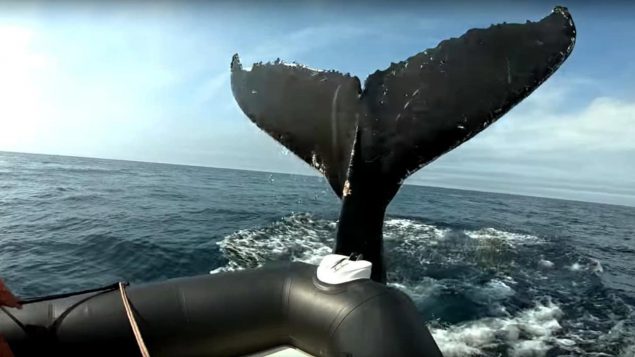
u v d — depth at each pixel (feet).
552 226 67.41
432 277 28.30
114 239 36.19
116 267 29.73
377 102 11.75
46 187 75.77
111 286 10.70
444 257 33.50
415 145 10.95
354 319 9.79
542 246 42.73
